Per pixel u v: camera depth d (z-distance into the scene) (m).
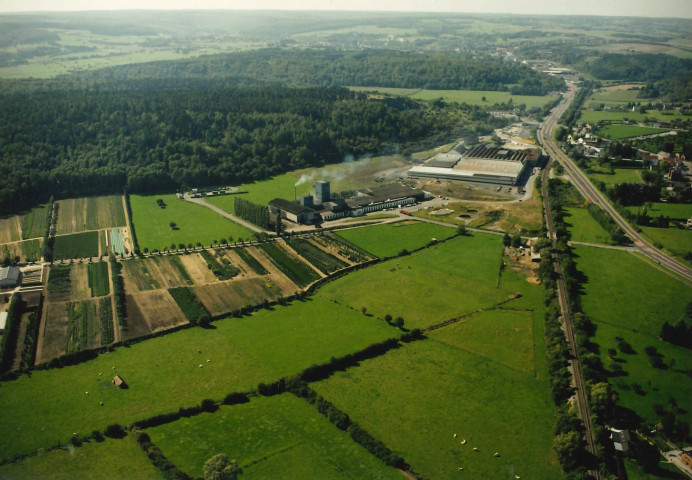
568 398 146.75
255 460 125.50
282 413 141.75
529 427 137.25
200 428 136.12
